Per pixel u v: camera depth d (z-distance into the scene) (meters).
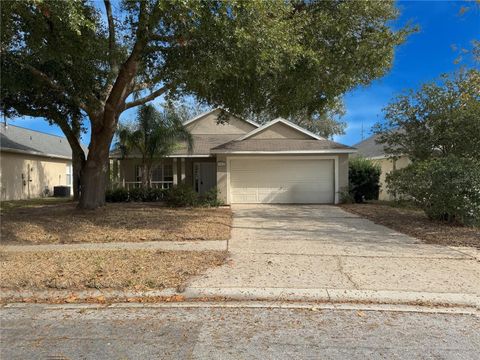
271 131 20.38
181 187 17.75
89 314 5.15
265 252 8.23
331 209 16.47
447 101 16.02
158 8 8.18
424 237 9.83
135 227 11.03
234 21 8.34
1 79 10.66
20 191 24.09
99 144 13.97
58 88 11.76
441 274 6.63
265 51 8.82
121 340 4.33
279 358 3.90
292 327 4.68
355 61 11.34
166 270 6.75
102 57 10.21
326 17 10.84
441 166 11.43
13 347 4.17
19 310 5.32
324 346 4.16
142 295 5.77
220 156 18.84
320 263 7.32
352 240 9.56
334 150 18.55
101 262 7.18
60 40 9.20
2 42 9.37
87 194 14.30
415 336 4.43
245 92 12.54
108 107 12.73
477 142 15.16
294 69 11.12
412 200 12.62
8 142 23.52
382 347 4.14
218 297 5.74
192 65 9.34
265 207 17.34
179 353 4.01
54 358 3.92
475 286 6.04
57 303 5.60
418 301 5.55
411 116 17.08
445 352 4.03
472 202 10.91
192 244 9.06
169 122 19.08
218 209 16.31
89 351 4.07
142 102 13.59
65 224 11.41
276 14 9.38
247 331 4.57
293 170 19.19
